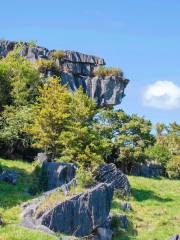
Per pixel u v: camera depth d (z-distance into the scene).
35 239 27.36
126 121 80.69
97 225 37.50
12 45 103.19
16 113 63.12
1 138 59.72
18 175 50.84
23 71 71.81
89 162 55.72
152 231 46.69
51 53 103.69
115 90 103.12
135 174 79.00
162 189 65.75
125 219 45.53
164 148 92.00
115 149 78.69
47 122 58.59
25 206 37.78
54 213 34.28
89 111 60.75
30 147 62.31
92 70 105.69
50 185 49.03
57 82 64.00
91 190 37.91
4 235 27.05
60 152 58.75
